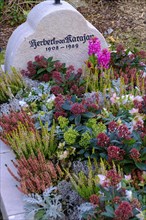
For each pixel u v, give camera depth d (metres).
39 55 3.33
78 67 3.45
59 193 2.40
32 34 3.25
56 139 2.68
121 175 2.40
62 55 3.38
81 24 3.31
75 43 3.37
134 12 4.87
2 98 3.10
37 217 2.29
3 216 2.41
